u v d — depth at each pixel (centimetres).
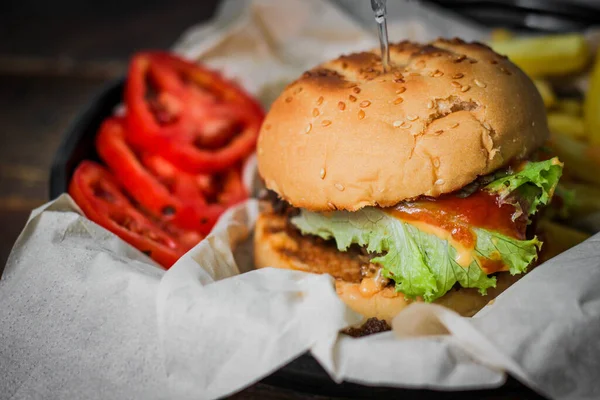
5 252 39
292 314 25
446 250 27
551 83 41
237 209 34
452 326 24
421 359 23
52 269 28
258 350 24
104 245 30
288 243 31
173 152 37
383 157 27
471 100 27
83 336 26
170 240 33
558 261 27
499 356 23
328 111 28
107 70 52
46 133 47
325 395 25
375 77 29
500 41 41
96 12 62
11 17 62
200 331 25
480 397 24
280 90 44
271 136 30
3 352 27
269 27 46
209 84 42
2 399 26
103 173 35
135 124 38
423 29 45
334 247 30
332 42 47
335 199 27
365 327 28
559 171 27
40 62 53
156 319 26
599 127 36
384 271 28
